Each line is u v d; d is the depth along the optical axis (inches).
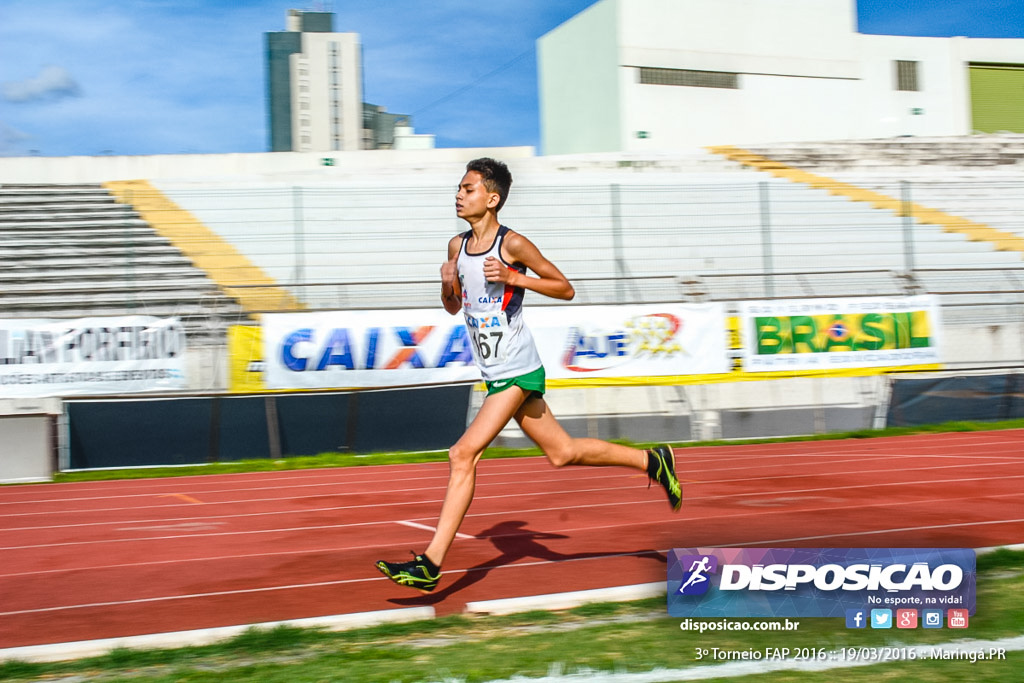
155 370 494.9
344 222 824.3
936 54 1318.9
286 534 257.9
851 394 626.5
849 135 1253.1
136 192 854.5
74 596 183.2
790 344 561.9
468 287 155.9
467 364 521.0
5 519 308.5
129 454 504.7
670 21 1162.6
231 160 927.7
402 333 513.0
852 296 576.4
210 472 465.7
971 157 1106.1
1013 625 136.9
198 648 135.0
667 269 804.0
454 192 865.5
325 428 529.7
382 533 253.3
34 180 883.4
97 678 121.4
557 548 217.0
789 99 1224.8
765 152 1066.1
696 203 886.4
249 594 179.5
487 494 336.2
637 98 1149.1
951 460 413.1
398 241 813.9
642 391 586.2
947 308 743.7
